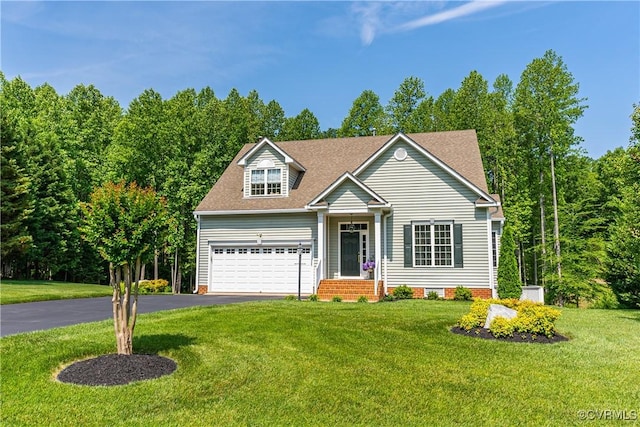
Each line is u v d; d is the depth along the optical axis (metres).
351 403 5.88
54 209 32.31
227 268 22.66
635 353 8.57
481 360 7.97
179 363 7.51
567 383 6.76
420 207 20.27
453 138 23.86
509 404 5.91
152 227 7.33
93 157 37.81
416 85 40.59
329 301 18.30
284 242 22.00
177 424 5.20
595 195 34.06
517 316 10.01
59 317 12.89
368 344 8.99
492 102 38.22
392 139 20.66
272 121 48.44
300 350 8.44
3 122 29.98
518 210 33.66
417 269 20.00
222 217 22.88
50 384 6.39
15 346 8.16
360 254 21.17
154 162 35.28
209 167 35.66
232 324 10.77
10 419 5.28
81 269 35.62
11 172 28.31
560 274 28.92
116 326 7.54
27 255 31.14
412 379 6.84
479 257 19.41
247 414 5.50
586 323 12.02
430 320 11.55
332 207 20.27
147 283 25.08
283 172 22.81
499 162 34.44
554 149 31.22
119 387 6.30
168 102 37.06
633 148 14.05
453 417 5.48
